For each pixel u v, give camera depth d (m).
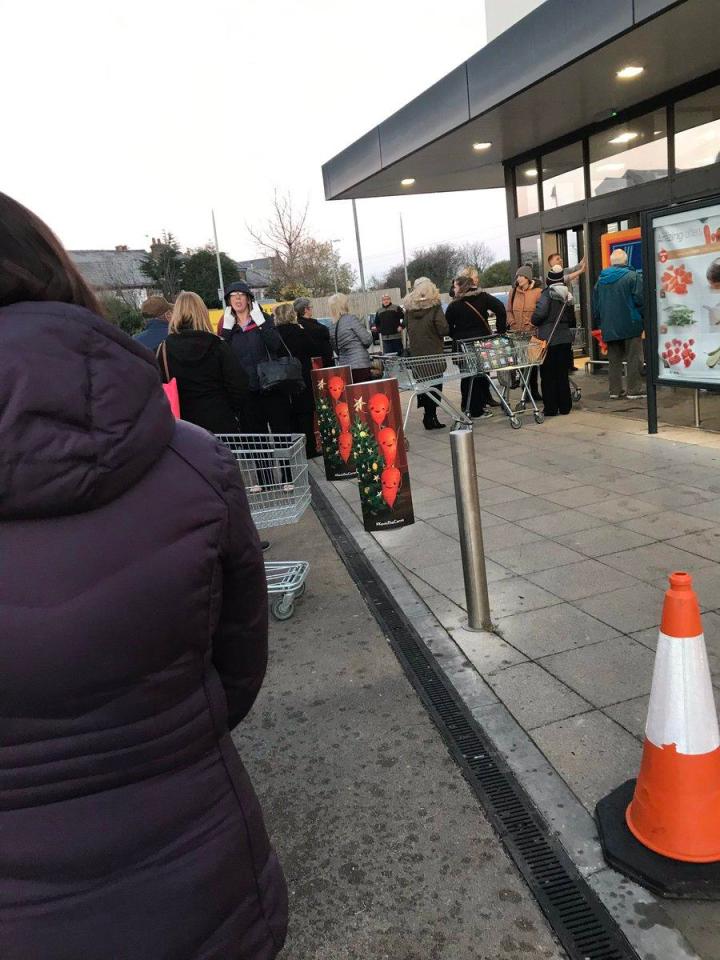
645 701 2.90
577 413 8.72
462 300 8.76
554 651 3.36
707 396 8.74
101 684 1.01
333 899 2.14
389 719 3.02
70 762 1.02
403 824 2.41
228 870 1.14
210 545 1.12
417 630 3.76
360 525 5.66
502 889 2.11
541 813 2.38
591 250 11.02
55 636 0.98
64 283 1.08
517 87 7.75
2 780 1.01
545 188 11.56
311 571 4.79
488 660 3.36
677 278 6.36
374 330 17.36
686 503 5.07
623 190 9.95
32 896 1.03
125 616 1.01
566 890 2.08
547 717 2.88
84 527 1.01
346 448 7.11
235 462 1.21
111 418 0.98
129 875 1.06
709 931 1.90
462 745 2.78
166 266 42.41
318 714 3.12
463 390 9.30
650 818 2.10
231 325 7.05
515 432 8.12
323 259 40.53
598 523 4.89
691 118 8.73
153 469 1.08
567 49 6.99
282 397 7.01
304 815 2.51
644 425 7.61
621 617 3.59
